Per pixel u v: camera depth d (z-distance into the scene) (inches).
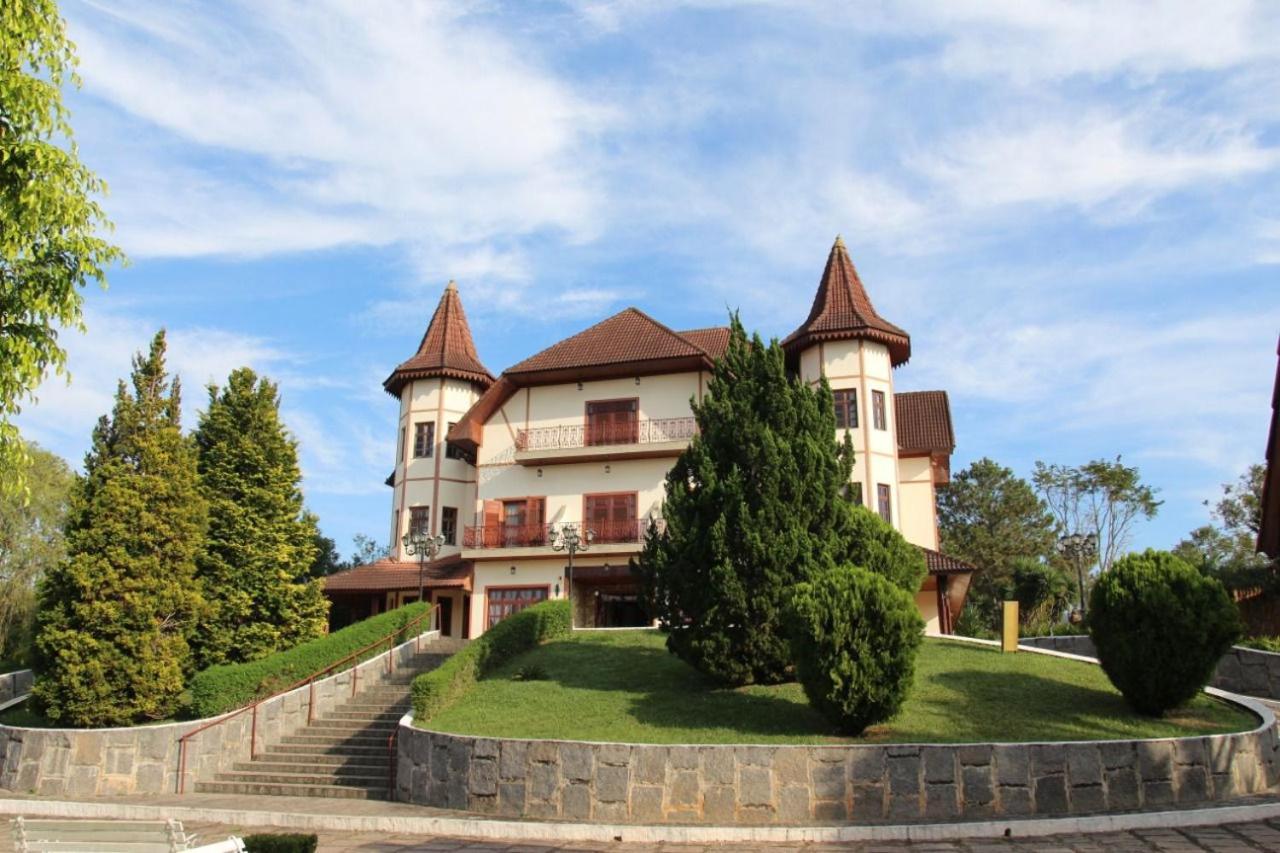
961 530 2215.8
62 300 387.5
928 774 452.4
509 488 1205.1
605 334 1240.8
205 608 725.3
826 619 505.7
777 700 580.1
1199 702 567.2
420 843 451.2
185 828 513.3
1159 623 529.3
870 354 1080.8
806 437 644.1
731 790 464.1
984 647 745.0
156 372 932.0
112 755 625.6
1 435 374.9
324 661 762.2
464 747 527.2
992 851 385.7
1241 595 914.7
